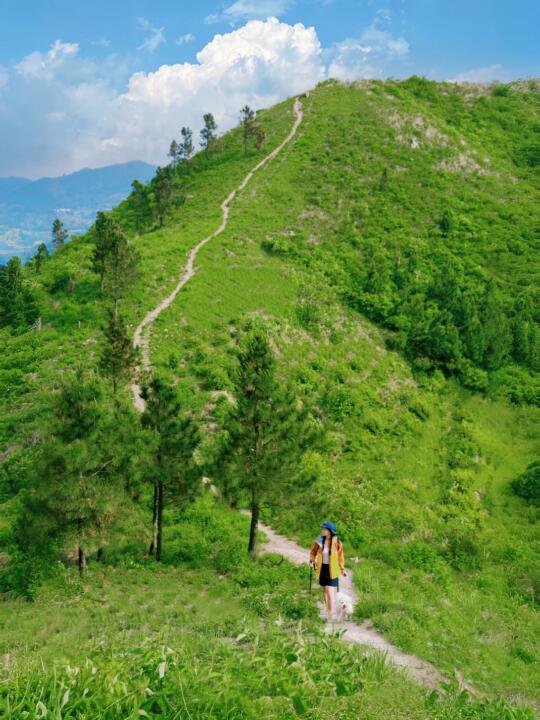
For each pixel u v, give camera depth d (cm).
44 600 1883
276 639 602
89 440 2161
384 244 7319
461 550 2836
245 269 6175
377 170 8869
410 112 10481
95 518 2130
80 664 476
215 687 444
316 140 9819
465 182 8900
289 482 2225
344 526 2797
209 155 10800
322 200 8150
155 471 2248
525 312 6369
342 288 6344
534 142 10794
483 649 1622
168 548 2423
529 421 5125
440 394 5206
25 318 5097
